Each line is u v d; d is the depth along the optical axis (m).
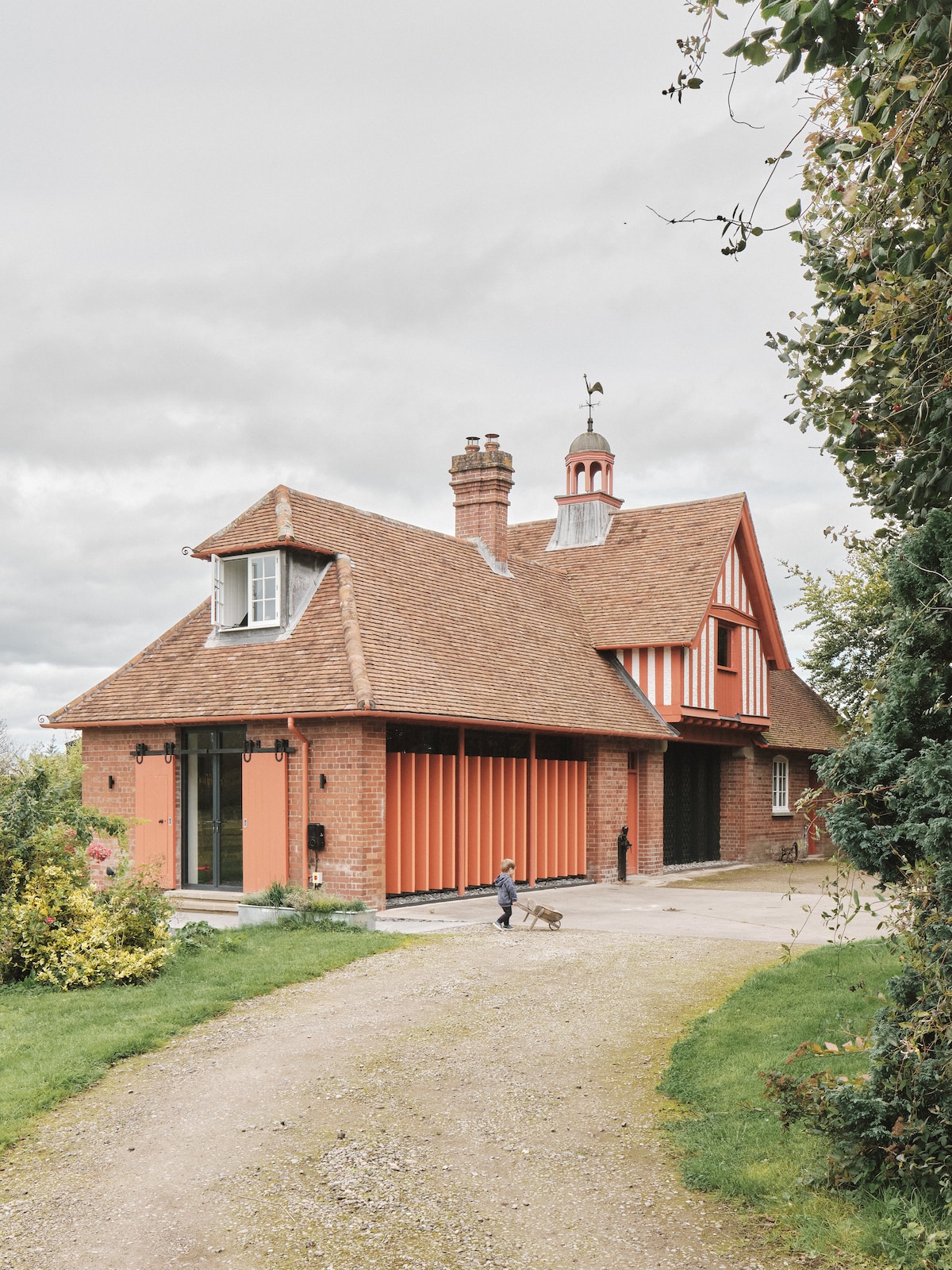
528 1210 4.93
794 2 3.54
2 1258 4.62
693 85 4.35
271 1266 4.48
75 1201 5.20
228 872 15.67
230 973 9.84
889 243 4.70
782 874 21.97
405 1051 7.48
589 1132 5.88
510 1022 8.20
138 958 9.70
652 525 24.45
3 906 9.91
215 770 15.91
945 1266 3.90
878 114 4.35
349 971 10.17
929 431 4.91
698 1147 5.48
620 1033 7.82
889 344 4.65
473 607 19.19
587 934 12.32
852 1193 4.66
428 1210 4.96
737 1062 6.70
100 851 11.11
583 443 25.88
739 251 5.04
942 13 3.37
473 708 15.88
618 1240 4.59
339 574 16.50
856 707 5.76
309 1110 6.36
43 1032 7.94
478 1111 6.25
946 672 5.02
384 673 14.80
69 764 19.88
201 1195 5.21
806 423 5.94
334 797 14.28
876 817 5.07
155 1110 6.47
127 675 17.39
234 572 16.98
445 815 16.20
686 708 21.30
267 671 15.45
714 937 12.05
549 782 18.94
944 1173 4.41
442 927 12.88
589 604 23.17
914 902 4.71
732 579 23.36
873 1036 4.87
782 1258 4.32
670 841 22.81
